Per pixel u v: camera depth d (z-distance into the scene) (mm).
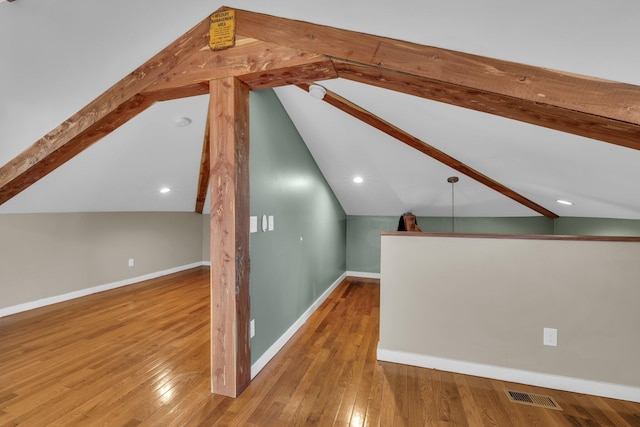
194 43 1844
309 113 2783
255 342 2184
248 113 1951
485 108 1469
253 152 2170
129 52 1846
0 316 3225
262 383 2025
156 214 5195
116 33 1704
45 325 2992
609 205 2904
